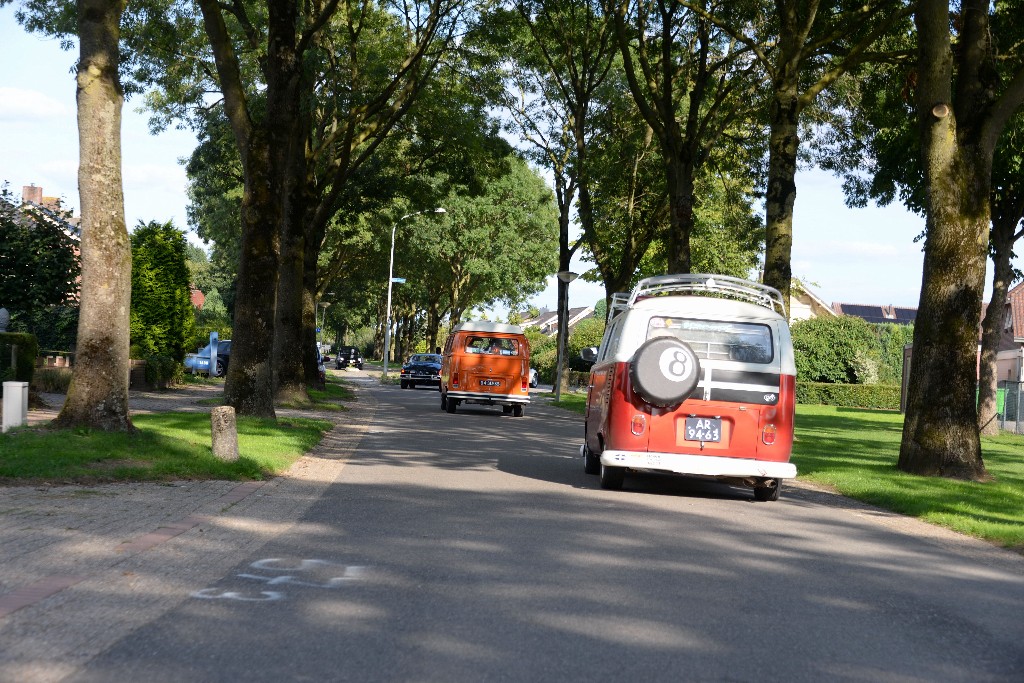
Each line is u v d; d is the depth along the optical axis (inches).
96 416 505.7
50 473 416.5
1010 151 981.2
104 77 503.8
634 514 401.1
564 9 1291.8
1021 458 856.9
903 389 1797.5
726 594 257.8
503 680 178.7
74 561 261.4
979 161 601.9
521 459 631.8
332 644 197.8
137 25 1056.8
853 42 921.5
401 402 1400.1
